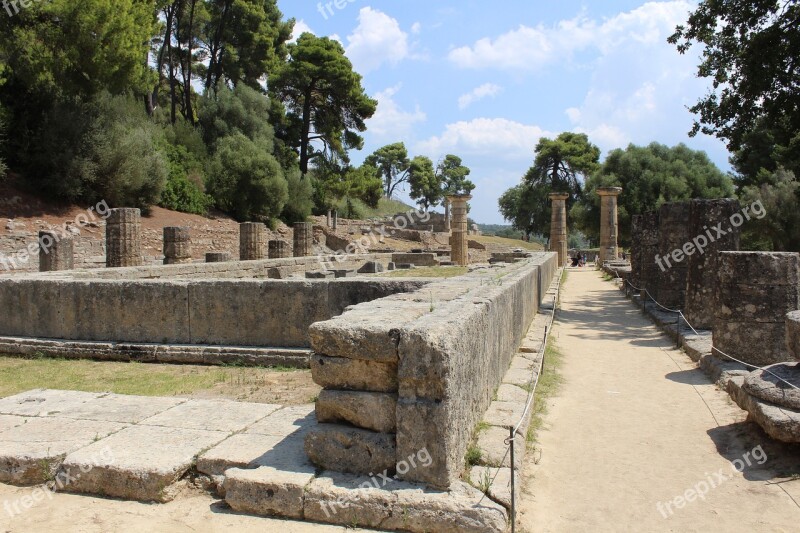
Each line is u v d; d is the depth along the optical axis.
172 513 4.27
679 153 52.06
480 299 6.10
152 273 15.32
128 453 4.73
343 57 52.62
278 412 5.84
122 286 9.47
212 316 9.25
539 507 4.54
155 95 49.69
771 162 33.75
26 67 27.58
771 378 5.94
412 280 8.93
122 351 9.23
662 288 15.51
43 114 30.25
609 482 5.07
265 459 4.56
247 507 4.23
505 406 5.91
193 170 42.06
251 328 9.16
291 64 51.69
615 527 4.32
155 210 36.81
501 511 3.90
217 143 46.00
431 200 91.00
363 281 8.87
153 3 32.50
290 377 8.05
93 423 5.50
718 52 17.83
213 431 5.25
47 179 29.75
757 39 15.84
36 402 6.21
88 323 9.61
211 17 49.81
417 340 4.11
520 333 9.62
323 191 55.69
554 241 41.66
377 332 4.23
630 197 49.25
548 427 6.46
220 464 4.57
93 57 28.14
